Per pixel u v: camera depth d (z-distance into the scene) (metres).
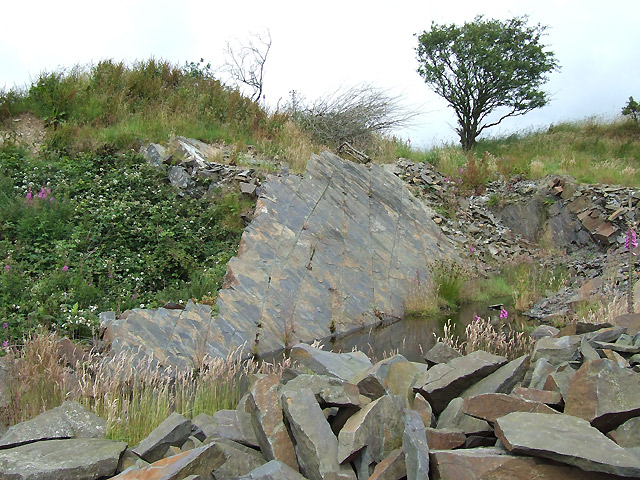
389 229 12.33
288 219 10.36
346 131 17.44
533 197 15.46
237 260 8.86
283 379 5.01
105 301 7.73
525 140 20.75
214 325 7.59
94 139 12.34
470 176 16.50
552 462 2.82
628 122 21.08
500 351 6.96
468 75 20.59
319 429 3.33
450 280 11.02
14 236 8.75
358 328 9.28
